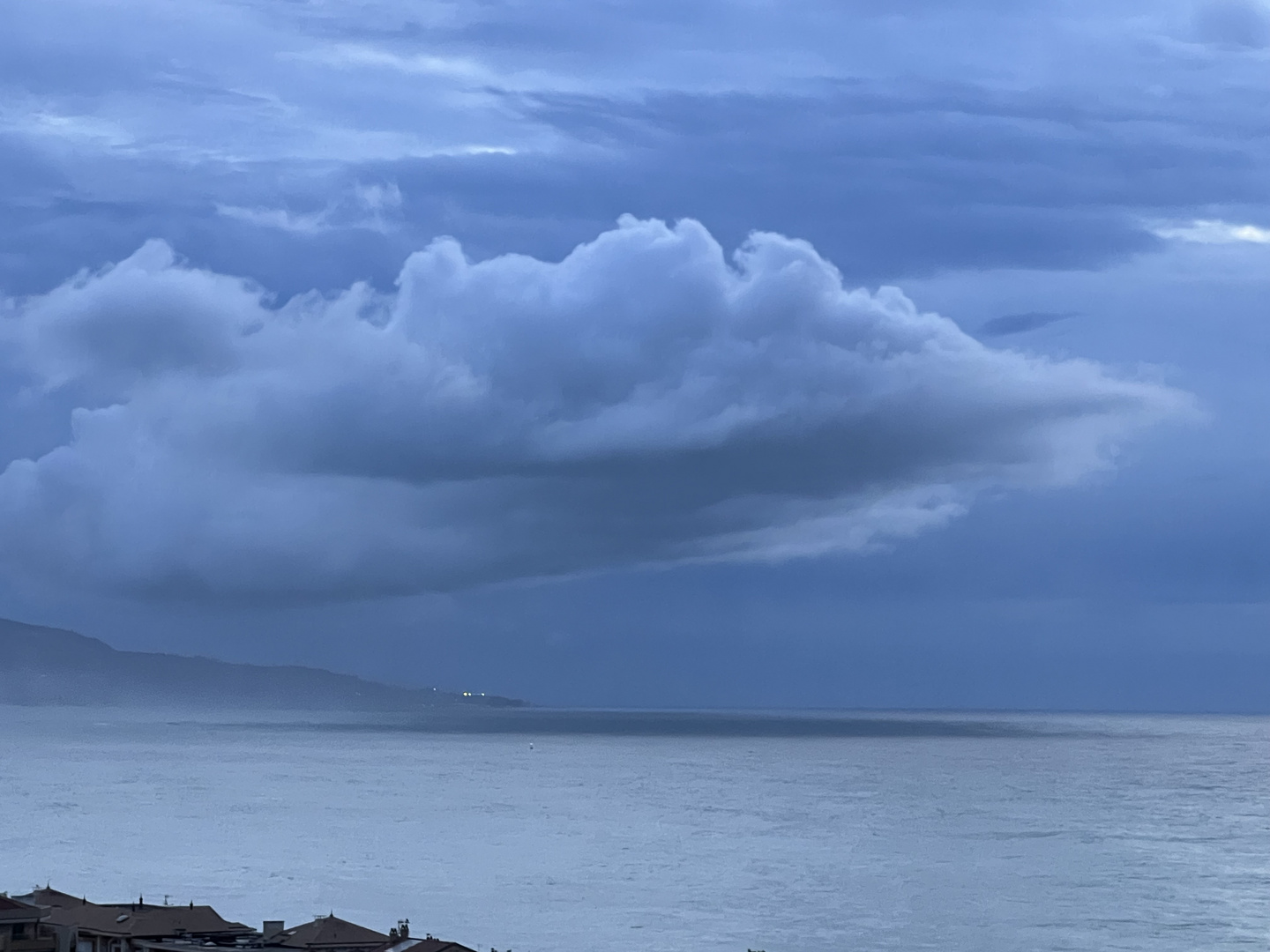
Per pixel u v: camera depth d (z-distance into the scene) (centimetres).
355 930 12112
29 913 11244
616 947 19050
